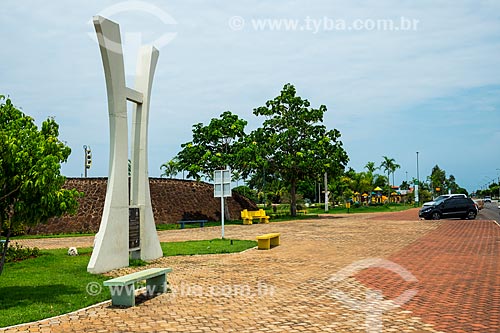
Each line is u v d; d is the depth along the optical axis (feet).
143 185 50.42
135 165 50.78
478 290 33.04
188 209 122.62
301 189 283.79
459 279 37.14
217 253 55.93
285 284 36.11
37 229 97.71
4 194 32.17
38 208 32.45
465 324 24.80
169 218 117.08
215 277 39.55
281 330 24.13
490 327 24.23
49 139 33.83
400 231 82.17
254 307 29.07
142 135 50.96
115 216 44.70
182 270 43.47
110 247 43.83
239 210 137.90
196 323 25.62
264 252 56.54
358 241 67.21
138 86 51.37
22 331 24.45
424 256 50.29
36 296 32.58
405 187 378.53
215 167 123.65
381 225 97.55
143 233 49.70
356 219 123.54
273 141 136.46
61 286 36.11
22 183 31.40
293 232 85.87
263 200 256.32
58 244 73.15
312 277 38.91
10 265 46.88
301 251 56.75
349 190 253.65
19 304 30.40
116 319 26.73
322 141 137.39
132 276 30.89
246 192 228.22
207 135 123.95
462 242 63.21
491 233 75.20
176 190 125.90
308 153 135.13
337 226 98.68
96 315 27.66
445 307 28.45
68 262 48.62
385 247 59.06
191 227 108.37
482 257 49.03
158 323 25.77
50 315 27.50
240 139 127.44
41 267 45.65
